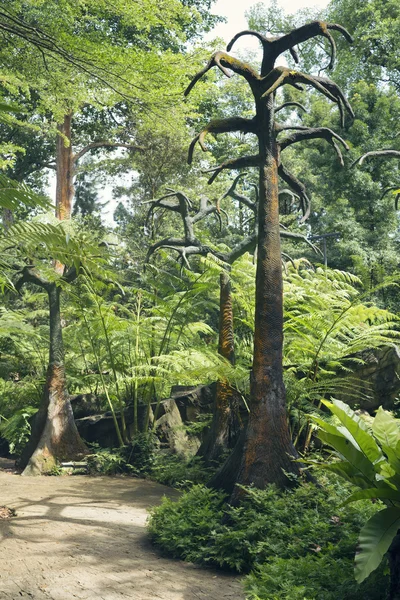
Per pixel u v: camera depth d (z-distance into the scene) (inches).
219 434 399.5
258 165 330.6
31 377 581.9
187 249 432.8
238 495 267.3
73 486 400.2
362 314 377.1
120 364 525.7
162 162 819.4
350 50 1055.6
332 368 433.4
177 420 487.2
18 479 426.6
